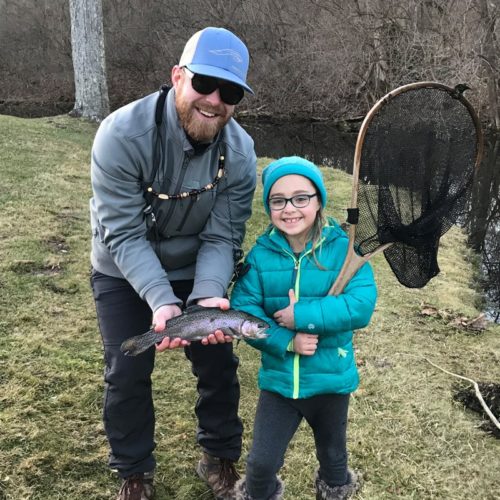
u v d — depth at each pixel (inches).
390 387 140.0
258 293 90.9
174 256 94.0
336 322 84.6
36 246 206.7
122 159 83.4
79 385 129.7
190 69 78.5
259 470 85.9
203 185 88.2
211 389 99.3
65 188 286.8
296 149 651.5
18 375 130.3
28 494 99.6
